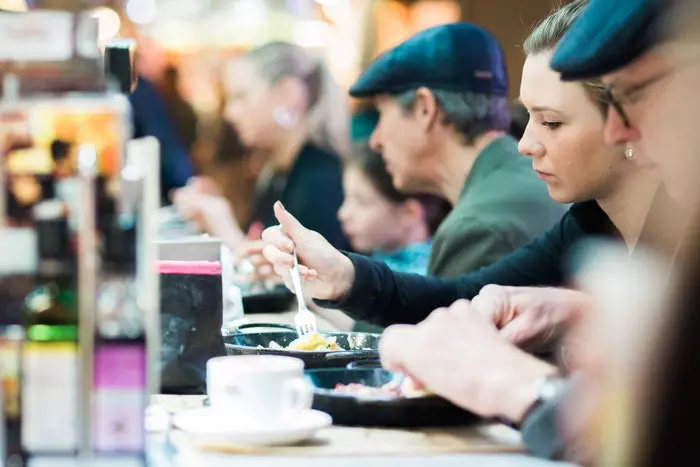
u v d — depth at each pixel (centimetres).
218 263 258
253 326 296
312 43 916
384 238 560
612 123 230
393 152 416
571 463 182
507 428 209
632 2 219
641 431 138
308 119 625
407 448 191
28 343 180
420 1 653
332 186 598
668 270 143
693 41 212
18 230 181
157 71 897
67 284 181
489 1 720
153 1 933
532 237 365
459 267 366
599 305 143
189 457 186
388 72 409
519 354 198
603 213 324
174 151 743
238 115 641
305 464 182
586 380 172
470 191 383
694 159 207
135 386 181
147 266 184
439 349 201
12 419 180
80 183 182
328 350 249
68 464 181
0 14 193
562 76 231
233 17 950
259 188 662
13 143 182
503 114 406
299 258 297
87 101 183
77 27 194
